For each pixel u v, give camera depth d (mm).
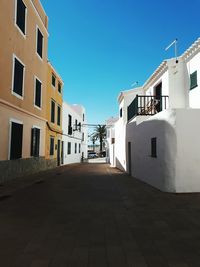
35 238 5625
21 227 6422
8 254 4777
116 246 5176
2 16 13891
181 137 11227
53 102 26438
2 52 13969
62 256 4688
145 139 15055
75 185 13859
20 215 7547
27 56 17797
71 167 28688
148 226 6520
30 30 18312
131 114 19922
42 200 9750
